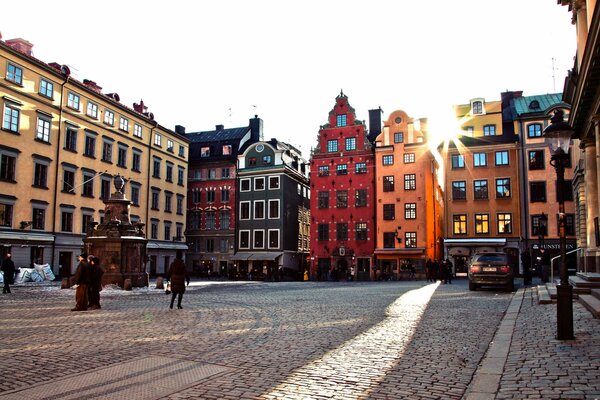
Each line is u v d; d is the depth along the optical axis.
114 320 14.26
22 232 39.22
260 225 61.50
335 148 57.31
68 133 44.97
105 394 6.58
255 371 7.78
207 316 15.15
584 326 10.99
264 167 61.84
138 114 54.62
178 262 17.47
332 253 55.50
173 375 7.56
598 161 18.09
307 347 9.73
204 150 67.00
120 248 28.03
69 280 28.58
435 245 56.78
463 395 6.41
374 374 7.52
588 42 14.34
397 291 26.00
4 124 38.31
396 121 54.47
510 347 9.23
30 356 9.02
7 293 24.94
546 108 48.72
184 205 63.41
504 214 48.69
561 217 10.05
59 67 45.09
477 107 51.44
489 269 23.53
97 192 48.16
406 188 53.06
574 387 6.42
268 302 20.03
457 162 50.59
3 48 37.97
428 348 9.48
